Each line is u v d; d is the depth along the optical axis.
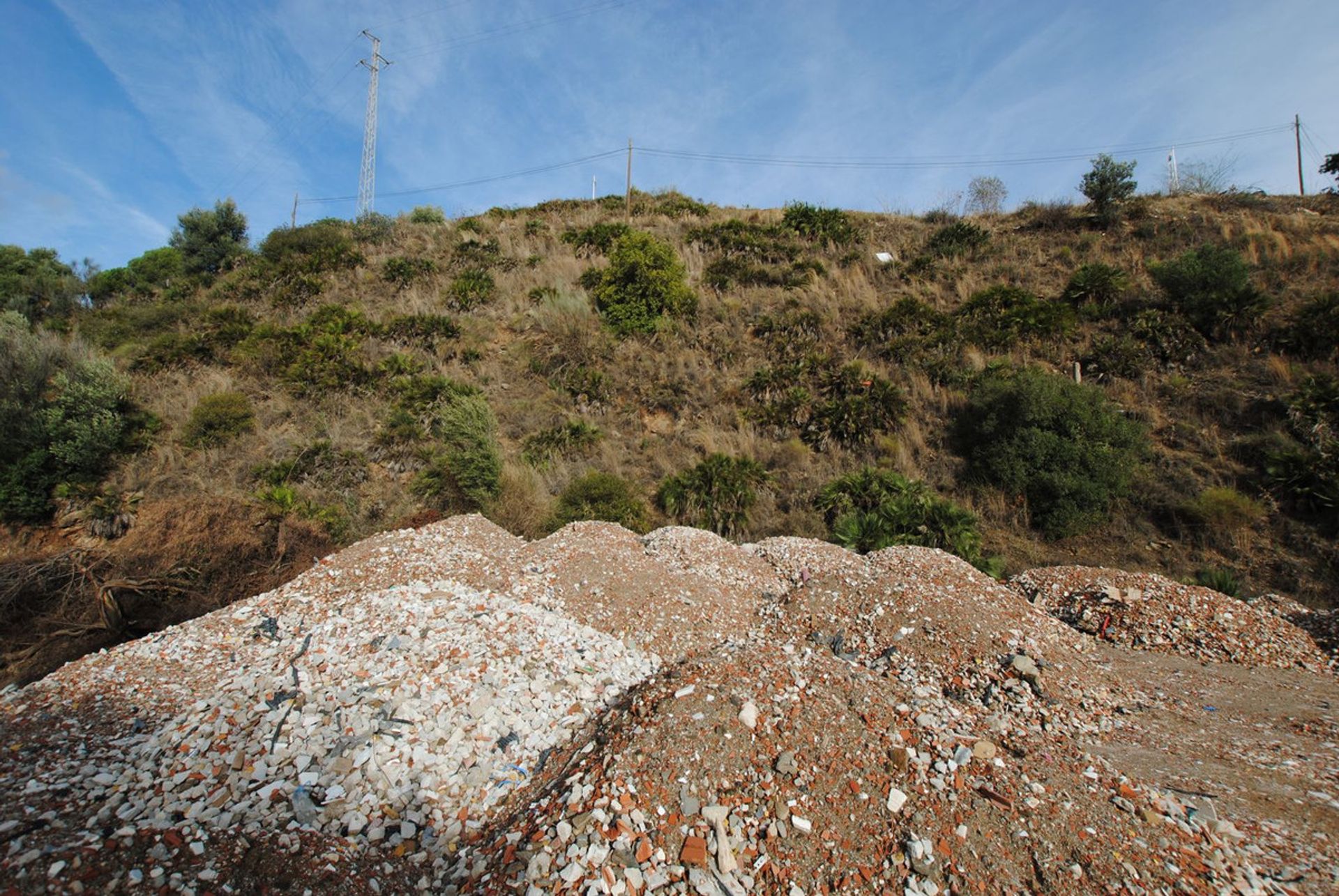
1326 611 7.29
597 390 13.62
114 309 20.05
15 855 2.40
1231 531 9.38
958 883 2.65
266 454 12.01
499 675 4.06
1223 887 2.69
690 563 7.56
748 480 10.86
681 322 15.63
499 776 3.37
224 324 16.42
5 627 6.79
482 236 22.81
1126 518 10.10
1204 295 13.34
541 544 7.73
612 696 4.28
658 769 3.08
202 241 25.83
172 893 2.37
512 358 15.05
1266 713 4.89
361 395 13.55
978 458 11.36
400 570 6.40
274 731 3.33
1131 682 5.43
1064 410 10.80
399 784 3.16
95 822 2.63
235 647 4.56
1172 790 3.61
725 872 2.65
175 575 7.65
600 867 2.62
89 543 10.22
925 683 5.02
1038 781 3.24
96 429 11.63
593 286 17.17
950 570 6.79
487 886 2.59
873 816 2.94
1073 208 20.45
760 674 3.90
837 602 6.25
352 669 3.94
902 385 13.40
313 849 2.71
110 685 3.91
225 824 2.73
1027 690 4.82
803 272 17.91
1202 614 6.62
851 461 11.81
